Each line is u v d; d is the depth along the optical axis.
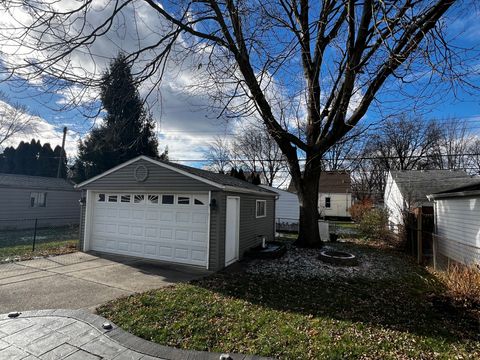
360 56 6.92
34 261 8.24
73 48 4.18
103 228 9.93
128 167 9.41
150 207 9.20
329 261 8.88
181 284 6.46
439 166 30.77
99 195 10.12
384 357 3.59
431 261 9.79
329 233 14.97
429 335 4.21
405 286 6.84
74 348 3.65
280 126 9.49
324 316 4.84
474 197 8.09
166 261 8.76
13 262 8.03
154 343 3.86
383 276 7.75
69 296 5.49
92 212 10.16
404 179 18.14
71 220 19.61
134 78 5.48
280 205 22.06
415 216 11.64
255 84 7.24
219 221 8.06
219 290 6.09
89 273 7.17
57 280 6.50
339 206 33.22
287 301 5.55
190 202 8.64
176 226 8.77
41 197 17.89
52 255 9.06
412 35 4.98
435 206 11.20
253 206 10.88
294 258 9.40
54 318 4.48
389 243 13.23
